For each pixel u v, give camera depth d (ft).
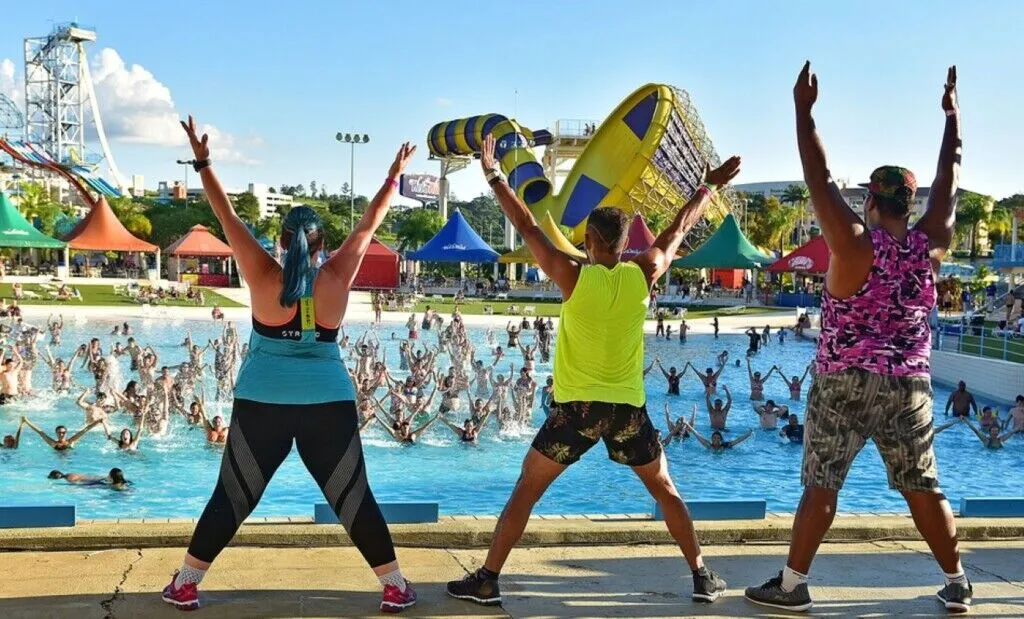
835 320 13.78
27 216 269.64
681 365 99.30
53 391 67.36
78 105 418.72
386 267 198.08
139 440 51.24
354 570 15.16
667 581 15.26
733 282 256.52
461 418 61.72
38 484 42.16
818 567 16.22
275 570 15.05
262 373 12.94
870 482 45.55
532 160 220.84
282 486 41.93
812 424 14.05
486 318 144.46
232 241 13.01
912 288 13.56
